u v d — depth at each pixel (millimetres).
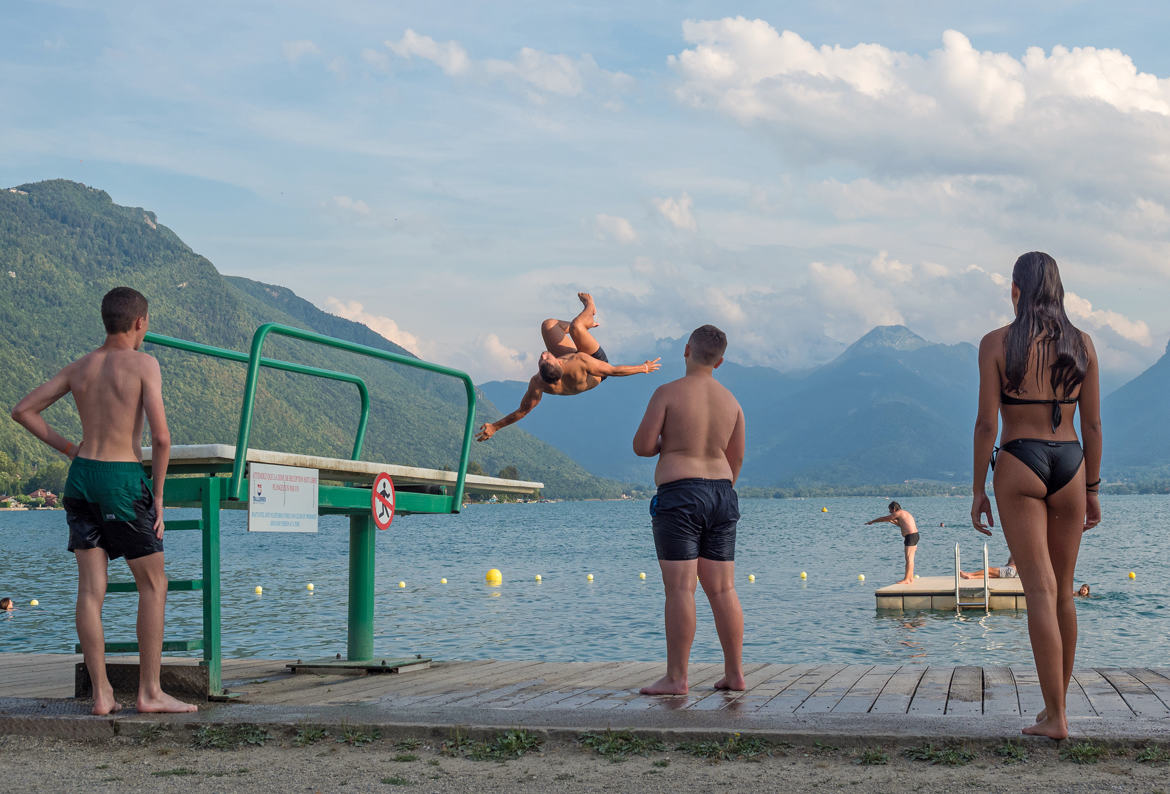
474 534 74875
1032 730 4387
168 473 6297
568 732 4715
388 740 4836
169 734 4984
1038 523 4477
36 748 4852
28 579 29609
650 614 19719
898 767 4141
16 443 191750
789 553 41938
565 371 7523
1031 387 4523
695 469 5879
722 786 3938
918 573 29203
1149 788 3729
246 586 25938
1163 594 21734
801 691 5883
